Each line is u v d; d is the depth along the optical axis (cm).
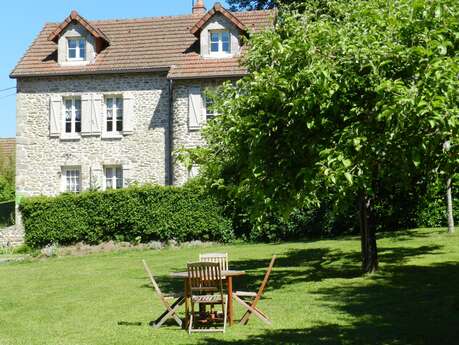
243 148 1242
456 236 1981
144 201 2416
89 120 2728
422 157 834
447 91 800
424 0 933
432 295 1178
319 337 898
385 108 797
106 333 978
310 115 1112
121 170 2739
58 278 1680
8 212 3600
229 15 2662
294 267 1673
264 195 1172
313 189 1151
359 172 913
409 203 2275
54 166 2741
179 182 2586
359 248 1922
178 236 2406
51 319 1122
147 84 2705
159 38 2867
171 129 2650
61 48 2775
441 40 874
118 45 2852
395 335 890
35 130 2761
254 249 2103
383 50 947
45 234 2470
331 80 1008
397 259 1648
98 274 1722
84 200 2459
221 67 2619
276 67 1222
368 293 1241
